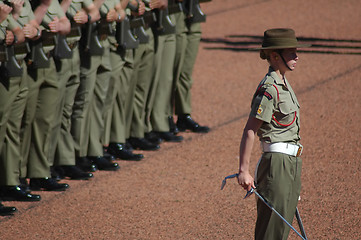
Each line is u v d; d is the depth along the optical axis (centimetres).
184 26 3241
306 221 2289
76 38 2547
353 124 3466
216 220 2303
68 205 2433
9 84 2289
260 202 1738
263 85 1705
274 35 1711
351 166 2858
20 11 2264
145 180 2703
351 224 2261
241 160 1689
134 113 3077
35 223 2273
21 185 2527
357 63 4800
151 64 3059
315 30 5925
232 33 5947
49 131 2544
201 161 2948
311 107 3788
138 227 2244
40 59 2380
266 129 1714
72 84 2638
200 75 4575
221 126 3497
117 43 2795
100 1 2628
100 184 2653
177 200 2488
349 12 6712
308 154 3025
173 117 3656
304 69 4666
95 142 2828
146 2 2967
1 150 2411
